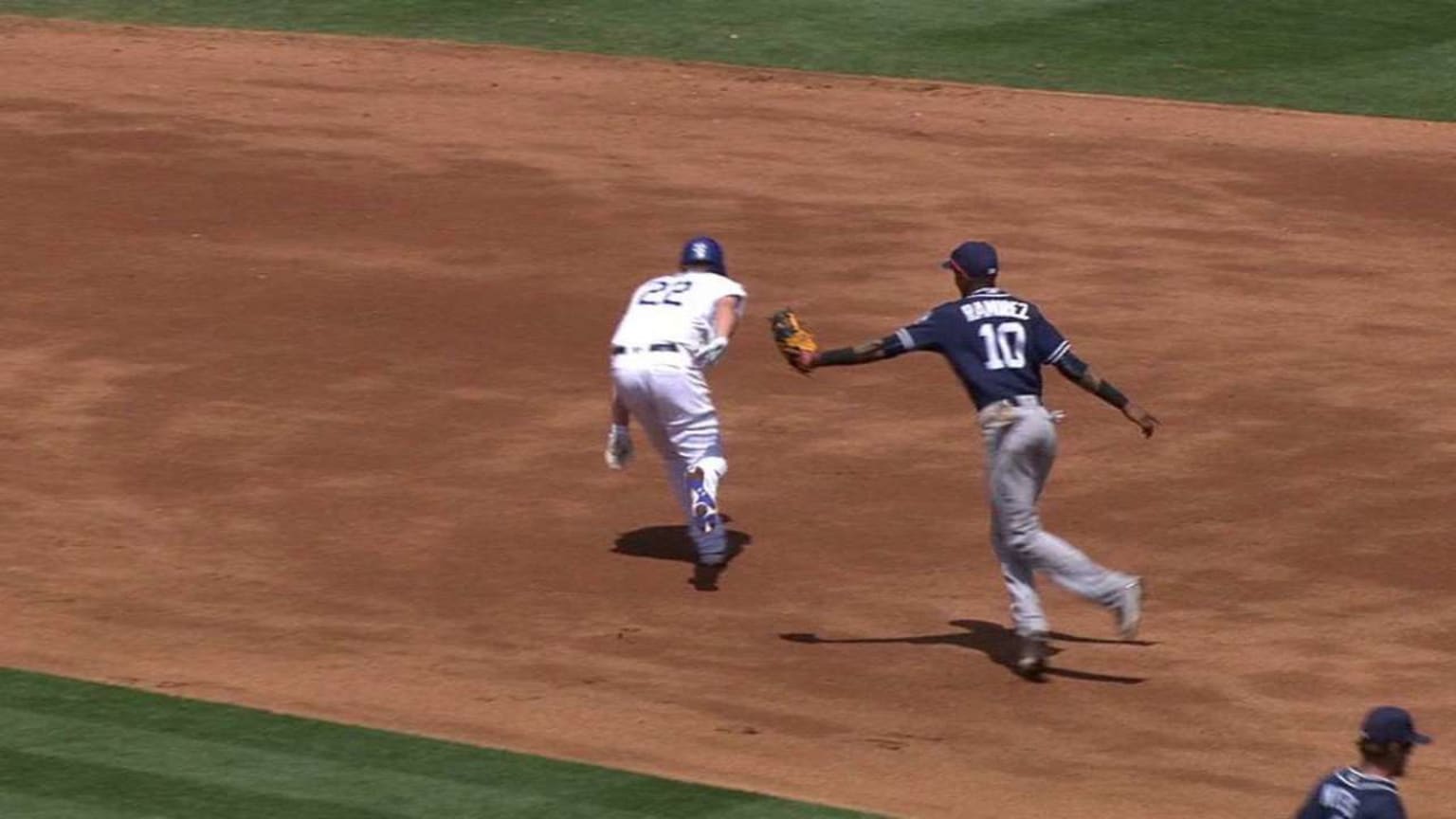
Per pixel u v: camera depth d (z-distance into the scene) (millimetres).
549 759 43156
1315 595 53969
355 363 69188
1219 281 78938
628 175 90438
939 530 58031
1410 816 42250
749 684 48656
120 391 66688
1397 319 74938
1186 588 54469
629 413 54719
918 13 121062
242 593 53594
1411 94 108438
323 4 122750
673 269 78812
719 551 54250
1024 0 123938
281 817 39719
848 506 59500
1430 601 53531
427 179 89000
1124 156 95812
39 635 50406
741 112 102000
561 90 105250
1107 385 47844
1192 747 45688
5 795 40500
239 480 60719
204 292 75250
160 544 56594
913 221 85188
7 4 121750
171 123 96500
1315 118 103938
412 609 52844
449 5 122750
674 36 116312
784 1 122500
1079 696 48250
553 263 79062
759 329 73125
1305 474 61531
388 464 61938
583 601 53375
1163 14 120812
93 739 43531
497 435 64000
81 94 101375
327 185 87812
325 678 48344
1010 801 42531
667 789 41562
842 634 51656
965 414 66188
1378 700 48219
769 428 64812
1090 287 77812
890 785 43125
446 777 41938
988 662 50062
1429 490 60375
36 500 59156
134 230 81625
